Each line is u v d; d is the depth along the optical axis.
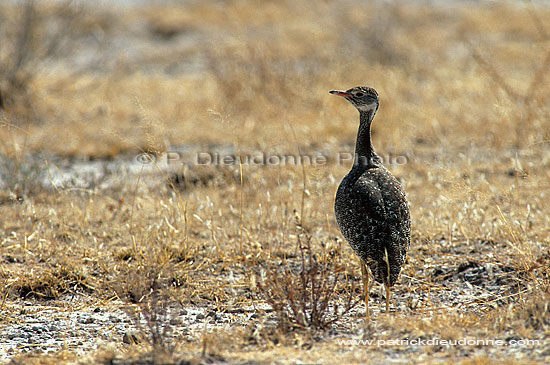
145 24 33.97
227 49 25.50
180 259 11.73
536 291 9.41
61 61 26.61
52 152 17.83
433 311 9.47
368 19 29.42
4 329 9.40
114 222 13.18
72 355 8.36
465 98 20.58
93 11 30.17
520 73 23.31
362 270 9.54
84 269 10.91
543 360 7.48
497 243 11.97
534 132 17.03
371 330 8.63
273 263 11.48
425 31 30.69
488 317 8.96
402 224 9.23
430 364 7.52
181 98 22.06
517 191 13.56
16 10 22.77
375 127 19.08
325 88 21.98
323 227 13.03
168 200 13.69
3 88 21.16
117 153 17.92
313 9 34.31
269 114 19.77
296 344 8.40
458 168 15.64
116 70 26.25
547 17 32.28
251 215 13.21
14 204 13.93
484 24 32.28
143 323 9.61
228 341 8.44
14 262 11.66
